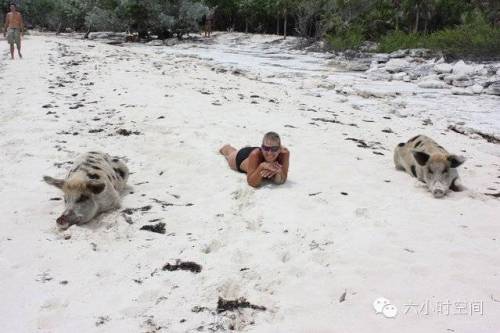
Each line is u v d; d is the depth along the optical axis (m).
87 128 11.96
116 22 44.81
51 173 9.12
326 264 6.20
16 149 10.39
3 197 8.08
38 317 5.16
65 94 15.61
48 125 12.09
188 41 44.56
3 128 11.95
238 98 16.20
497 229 7.35
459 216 7.79
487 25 30.84
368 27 38.47
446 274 6.00
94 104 14.33
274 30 53.88
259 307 5.35
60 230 6.99
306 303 5.40
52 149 10.39
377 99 19.06
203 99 15.40
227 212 7.67
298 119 13.84
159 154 10.24
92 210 7.21
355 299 5.48
